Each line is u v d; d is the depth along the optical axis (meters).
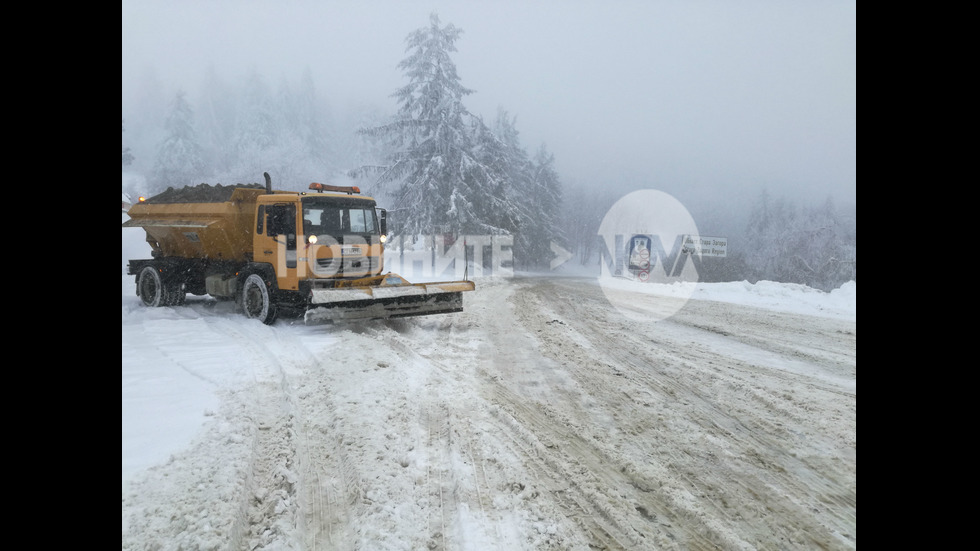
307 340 7.76
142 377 5.60
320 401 4.98
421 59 27.28
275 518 3.02
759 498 3.36
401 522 2.98
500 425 4.51
